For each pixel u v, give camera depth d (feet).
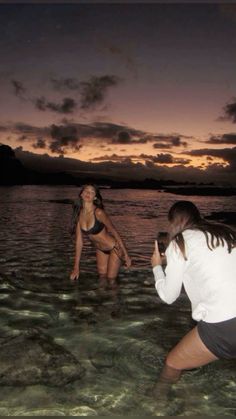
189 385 11.20
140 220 50.47
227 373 11.87
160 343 13.79
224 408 10.20
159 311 16.78
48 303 17.57
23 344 12.61
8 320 15.65
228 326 9.05
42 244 31.27
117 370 12.01
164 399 10.53
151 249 30.09
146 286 20.11
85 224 20.13
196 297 9.65
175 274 9.69
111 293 18.98
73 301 17.84
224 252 9.55
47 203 76.79
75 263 21.01
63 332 14.62
